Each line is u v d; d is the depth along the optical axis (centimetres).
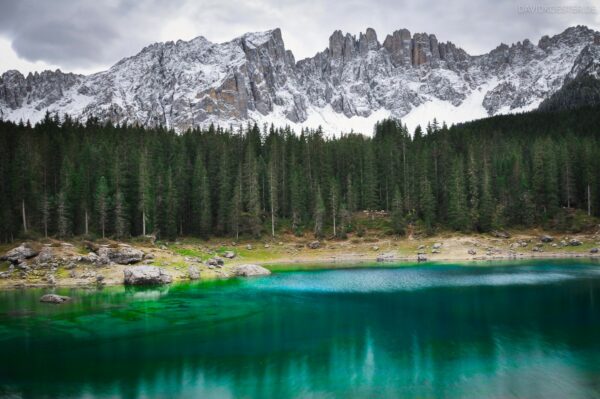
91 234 8531
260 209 11531
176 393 2209
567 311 3884
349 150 13538
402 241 10225
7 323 3650
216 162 12038
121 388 2281
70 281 5919
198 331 3378
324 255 9675
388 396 2142
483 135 15588
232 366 2594
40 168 9931
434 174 12038
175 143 12694
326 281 6081
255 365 2609
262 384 2316
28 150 9844
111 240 8575
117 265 6569
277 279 6350
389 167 12425
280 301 4606
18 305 4419
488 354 2748
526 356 2702
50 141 10944
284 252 9831
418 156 11869
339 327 3475
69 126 13775
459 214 10375
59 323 3641
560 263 7512
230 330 3406
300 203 11250
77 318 3819
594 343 2941
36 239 8188
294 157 12681
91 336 3244
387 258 9088
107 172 10100
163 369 2552
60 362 2672
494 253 9131
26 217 8975
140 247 8025
